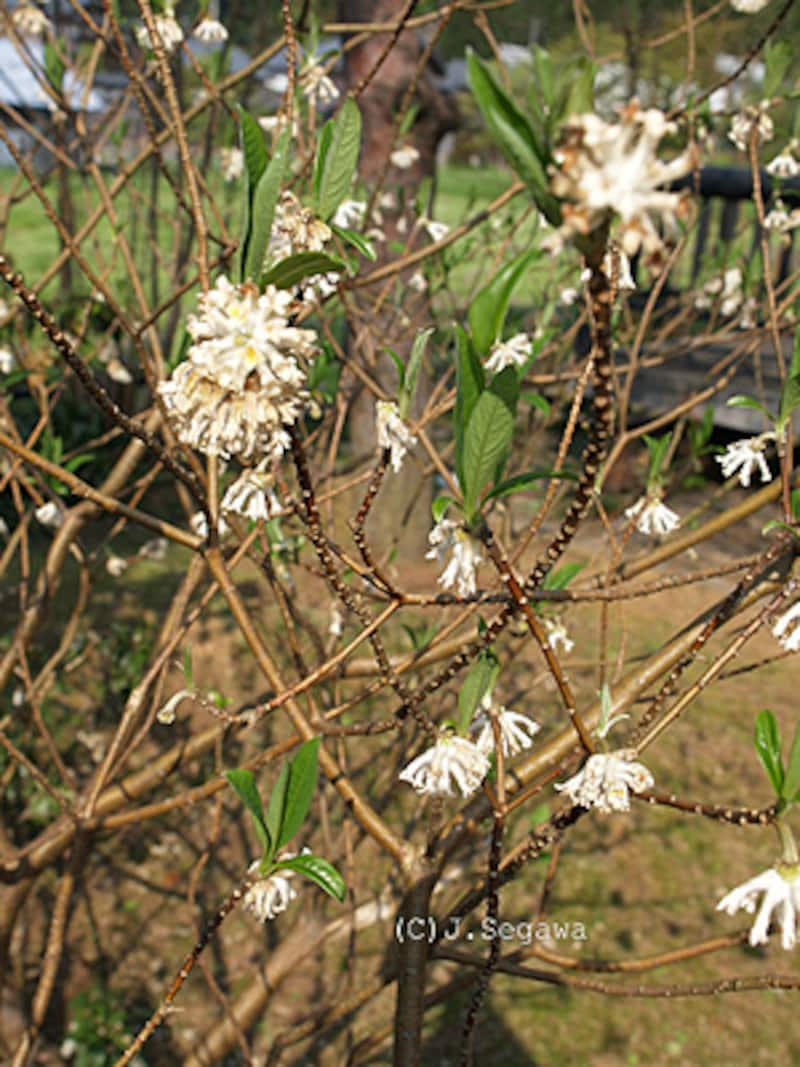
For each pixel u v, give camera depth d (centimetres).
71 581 559
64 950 346
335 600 205
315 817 376
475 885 142
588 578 171
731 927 353
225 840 396
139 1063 309
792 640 108
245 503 99
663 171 58
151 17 131
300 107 206
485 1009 329
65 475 139
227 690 453
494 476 86
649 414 657
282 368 76
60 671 428
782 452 115
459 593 104
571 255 281
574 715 99
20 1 213
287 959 206
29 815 374
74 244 149
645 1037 316
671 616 516
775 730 92
